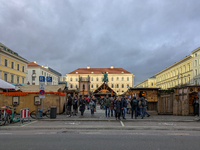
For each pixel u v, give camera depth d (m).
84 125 12.48
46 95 19.92
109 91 52.25
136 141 7.85
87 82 43.31
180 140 8.04
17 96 19.69
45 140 8.04
